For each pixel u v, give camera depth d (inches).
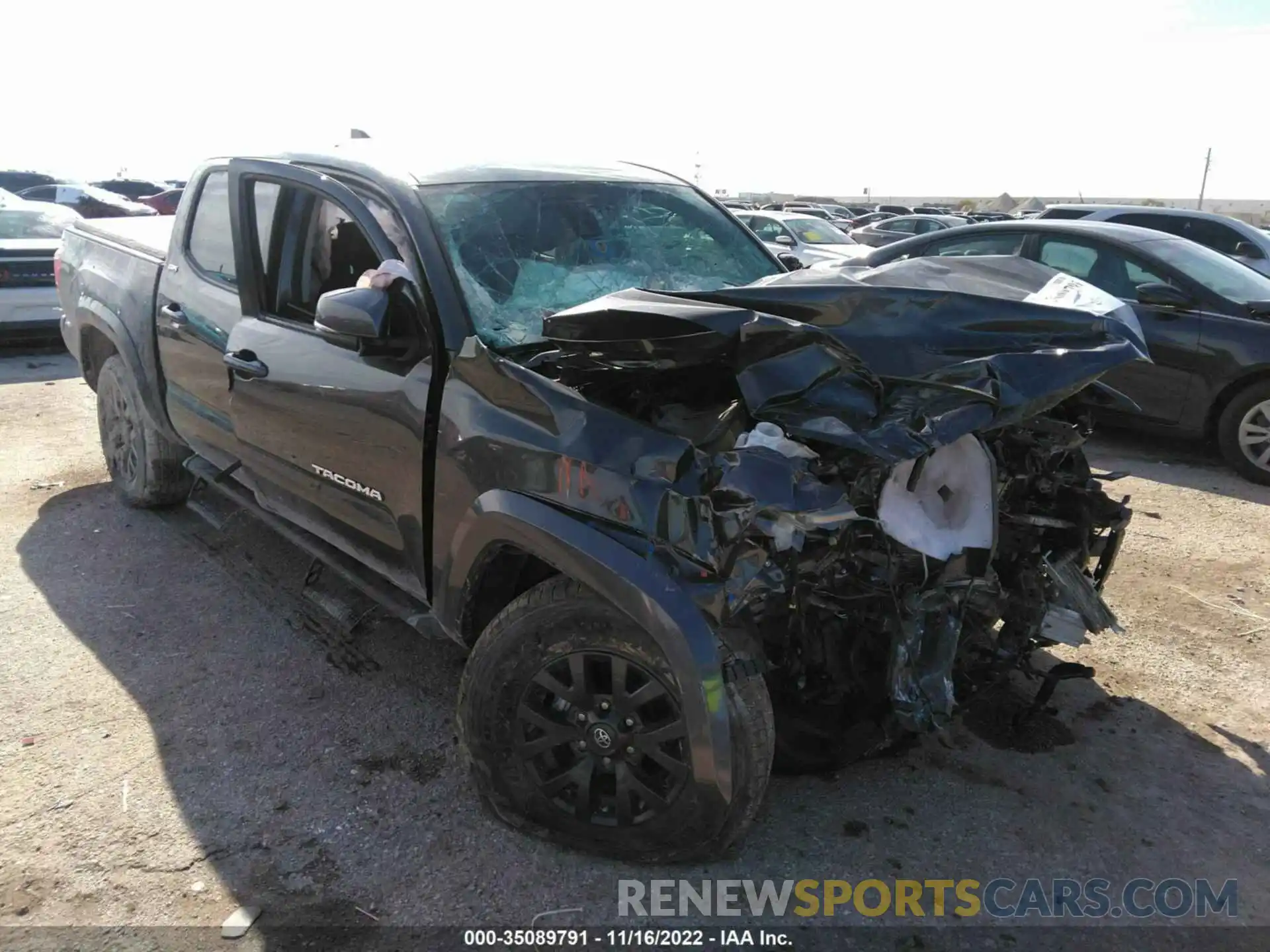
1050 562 125.9
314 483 133.7
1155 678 148.3
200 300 158.7
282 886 99.9
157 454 191.6
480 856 105.0
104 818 109.3
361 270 128.3
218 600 163.9
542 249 129.3
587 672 99.7
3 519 197.2
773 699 113.4
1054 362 103.3
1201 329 254.8
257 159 147.5
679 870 103.7
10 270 348.5
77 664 142.6
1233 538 208.2
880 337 103.7
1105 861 108.0
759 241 162.2
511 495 101.0
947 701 105.1
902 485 101.2
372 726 129.2
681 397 103.6
